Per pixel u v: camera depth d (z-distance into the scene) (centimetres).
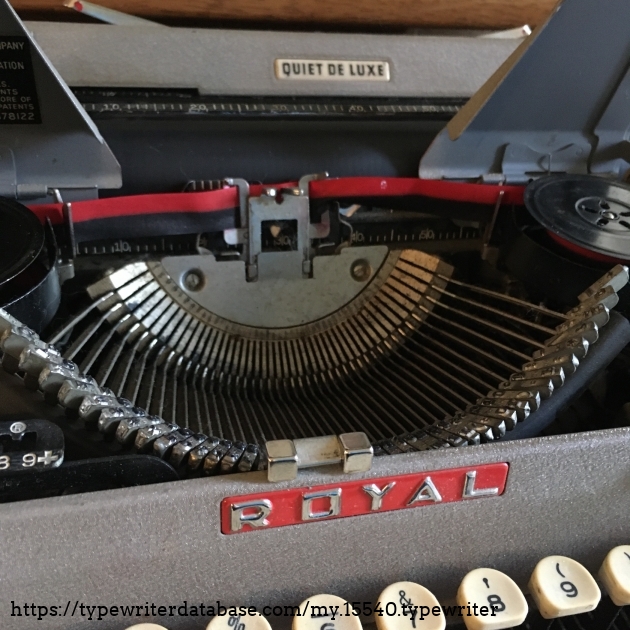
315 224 20
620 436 15
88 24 22
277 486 13
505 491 14
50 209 17
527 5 27
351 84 24
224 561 13
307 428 17
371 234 21
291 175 21
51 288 16
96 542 12
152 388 17
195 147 20
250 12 26
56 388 13
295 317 20
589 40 19
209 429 16
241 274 20
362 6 26
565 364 15
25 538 12
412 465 14
